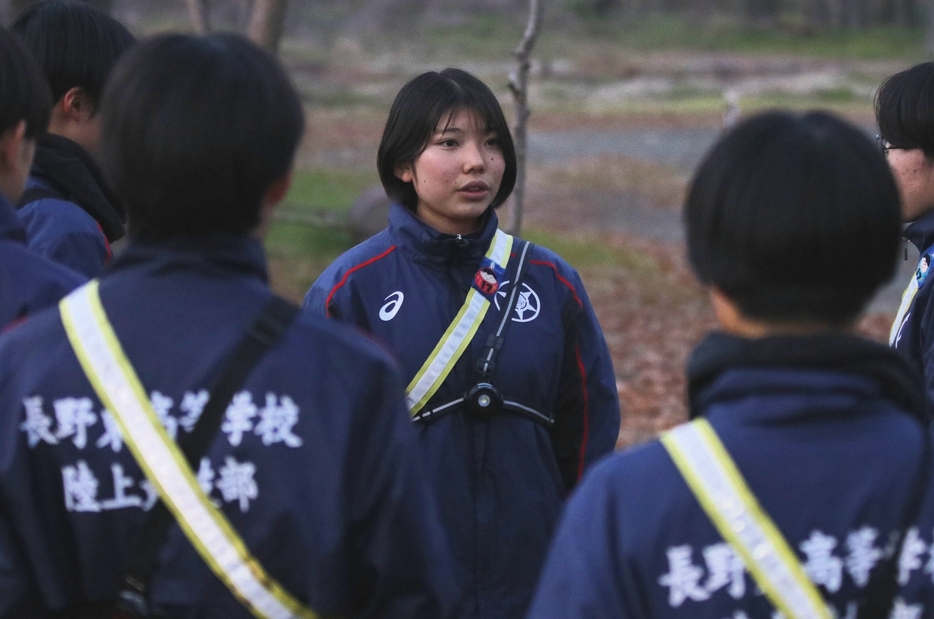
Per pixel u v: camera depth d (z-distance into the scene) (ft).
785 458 4.83
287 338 5.42
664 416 23.94
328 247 37.88
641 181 64.39
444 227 9.28
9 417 5.34
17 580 5.28
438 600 5.65
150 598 5.32
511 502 8.73
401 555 5.56
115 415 5.27
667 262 41.70
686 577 4.77
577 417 9.50
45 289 6.26
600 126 90.27
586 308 9.49
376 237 9.40
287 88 5.62
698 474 4.83
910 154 9.30
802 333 4.96
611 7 172.76
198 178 5.31
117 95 5.42
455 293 9.04
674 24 167.63
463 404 8.78
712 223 5.03
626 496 4.90
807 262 4.84
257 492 5.27
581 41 155.33
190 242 5.49
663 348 30.07
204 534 5.23
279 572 5.33
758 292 4.95
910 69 9.42
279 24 21.12
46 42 8.46
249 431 5.26
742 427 4.90
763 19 169.68
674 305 34.86
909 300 9.34
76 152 8.63
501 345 8.87
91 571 5.39
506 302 9.04
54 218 8.13
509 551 8.71
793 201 4.82
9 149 6.40
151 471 5.22
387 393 5.54
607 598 4.82
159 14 135.44
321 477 5.30
